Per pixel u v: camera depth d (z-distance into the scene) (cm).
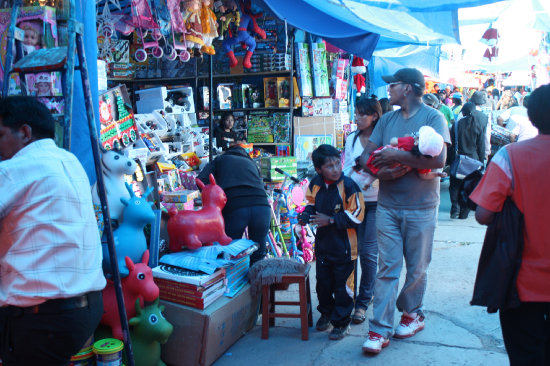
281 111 797
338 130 793
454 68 1416
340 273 389
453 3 496
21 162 203
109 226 265
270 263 398
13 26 286
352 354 368
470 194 270
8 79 277
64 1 319
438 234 738
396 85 360
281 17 545
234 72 774
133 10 462
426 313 439
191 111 674
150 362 323
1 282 207
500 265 236
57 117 310
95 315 223
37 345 209
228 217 429
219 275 368
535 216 229
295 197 607
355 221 379
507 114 965
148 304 322
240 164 441
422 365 347
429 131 328
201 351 342
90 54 341
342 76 843
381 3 502
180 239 382
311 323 423
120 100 452
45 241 201
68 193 207
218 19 624
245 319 402
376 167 355
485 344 379
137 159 454
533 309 236
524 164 232
